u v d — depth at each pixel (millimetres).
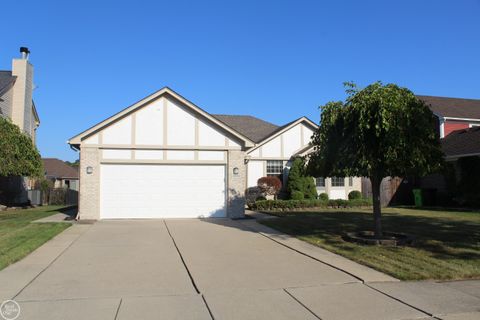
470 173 21078
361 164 10023
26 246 10023
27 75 29625
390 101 9711
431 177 24297
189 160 17359
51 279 7219
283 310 5613
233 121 30844
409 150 9812
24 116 28734
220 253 9531
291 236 11945
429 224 14102
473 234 11727
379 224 10766
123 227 14031
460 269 7633
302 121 24984
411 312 5500
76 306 5785
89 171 16516
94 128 16547
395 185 24859
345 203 22141
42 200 31578
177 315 5438
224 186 17641
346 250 9625
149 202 16969
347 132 10492
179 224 14953
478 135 23078
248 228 13797
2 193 26062
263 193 23250
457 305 5766
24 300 6027
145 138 17062
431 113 10477
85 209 16391
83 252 9641
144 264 8406
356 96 10312
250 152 24078
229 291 6484
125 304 5883
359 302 5926
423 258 8602
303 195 22922
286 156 24594
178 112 17375
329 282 6969
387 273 7480
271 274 7535
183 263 8492
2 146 18109
